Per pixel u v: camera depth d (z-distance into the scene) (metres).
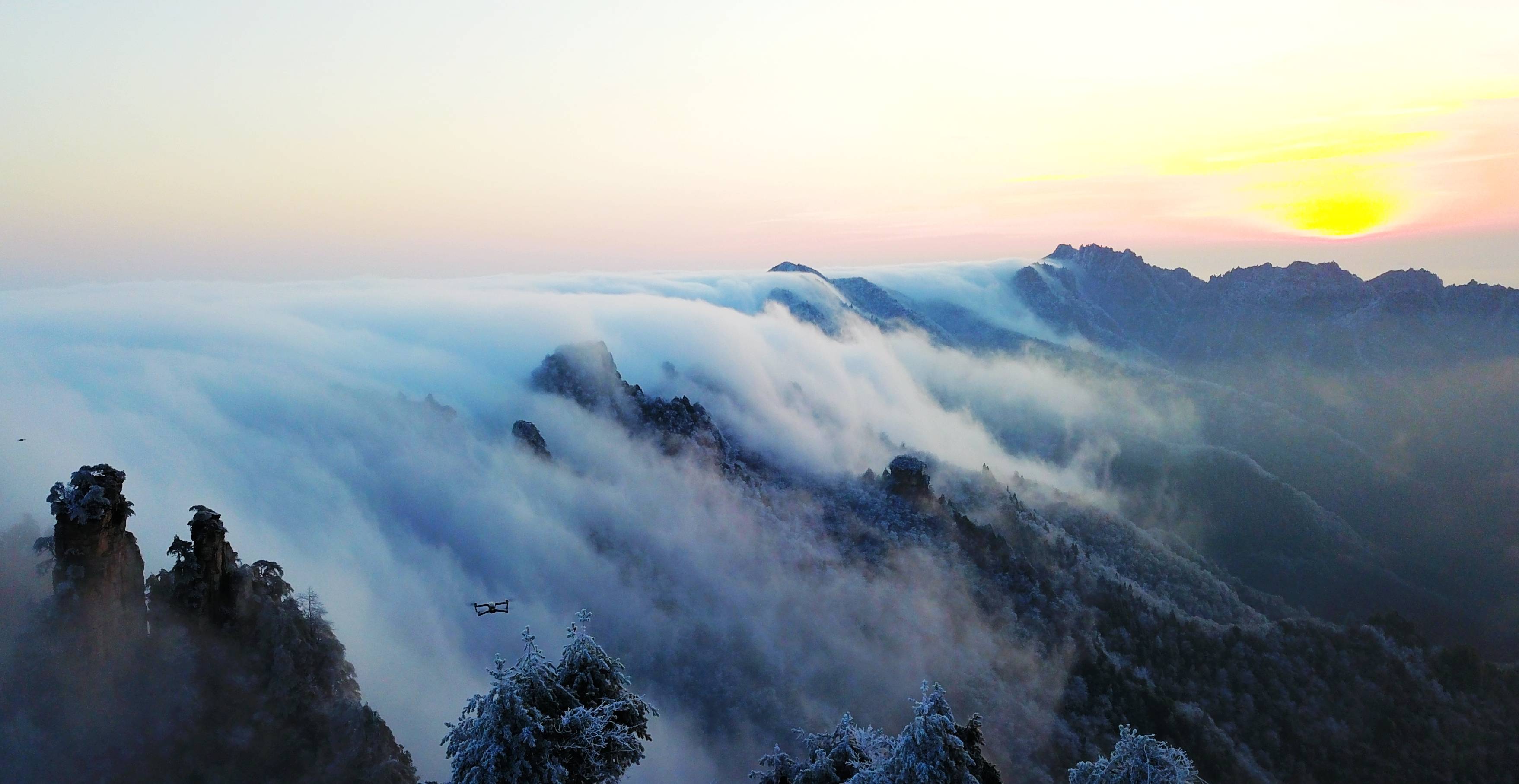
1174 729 116.31
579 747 29.00
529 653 30.72
